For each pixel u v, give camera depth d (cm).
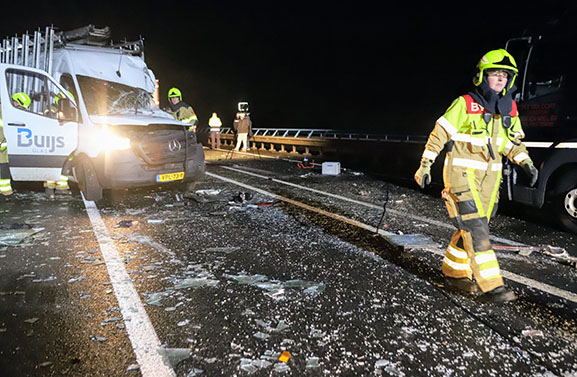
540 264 439
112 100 755
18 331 295
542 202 578
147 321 310
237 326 304
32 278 388
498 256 463
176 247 483
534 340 290
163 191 822
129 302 340
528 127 589
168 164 718
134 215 636
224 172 1179
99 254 455
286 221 608
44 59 802
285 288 371
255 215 644
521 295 361
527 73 591
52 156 713
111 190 820
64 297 349
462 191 343
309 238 524
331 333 296
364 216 645
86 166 698
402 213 667
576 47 538
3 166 710
